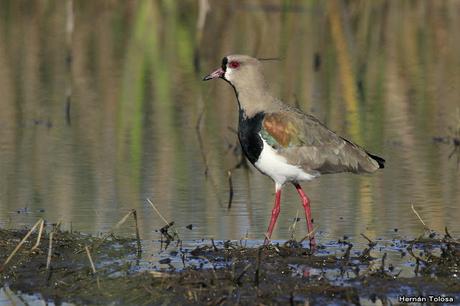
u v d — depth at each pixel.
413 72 23.89
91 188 15.58
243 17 28.89
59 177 16.16
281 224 13.89
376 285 11.38
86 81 22.91
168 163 17.12
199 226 13.73
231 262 12.10
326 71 23.67
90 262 12.05
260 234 13.40
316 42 26.28
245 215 14.30
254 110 13.41
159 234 13.35
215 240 13.09
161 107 21.00
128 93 22.03
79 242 12.82
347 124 19.56
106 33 27.34
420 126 19.53
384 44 26.47
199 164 17.16
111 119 20.08
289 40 26.52
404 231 13.45
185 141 18.58
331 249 12.70
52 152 17.69
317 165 13.17
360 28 27.73
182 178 16.27
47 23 28.27
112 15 28.98
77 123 19.75
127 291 11.38
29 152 17.69
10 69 23.80
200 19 24.39
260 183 16.12
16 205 14.61
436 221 13.85
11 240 12.77
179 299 11.05
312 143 13.16
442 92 22.08
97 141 18.48
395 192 15.39
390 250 12.63
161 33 27.25
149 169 16.73
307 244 12.95
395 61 24.88
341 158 13.26
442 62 24.81
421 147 18.11
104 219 13.98
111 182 15.93
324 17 27.03
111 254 12.54
